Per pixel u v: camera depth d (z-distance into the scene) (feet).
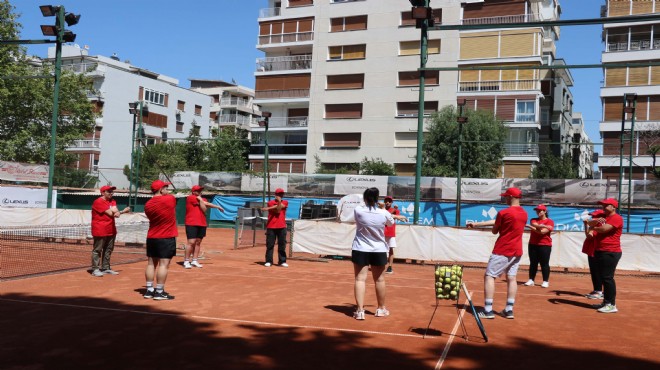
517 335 22.18
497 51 134.00
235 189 107.45
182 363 17.03
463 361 18.07
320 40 154.20
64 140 124.26
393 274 43.88
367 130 147.23
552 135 159.53
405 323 23.89
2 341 19.06
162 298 27.76
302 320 23.88
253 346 19.27
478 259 51.03
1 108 114.32
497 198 89.20
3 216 64.28
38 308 24.86
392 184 95.86
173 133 191.21
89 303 26.40
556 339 21.68
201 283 34.14
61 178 101.81
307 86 158.20
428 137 128.57
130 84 175.01
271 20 162.71
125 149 172.96
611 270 28.22
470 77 136.26
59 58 62.64
